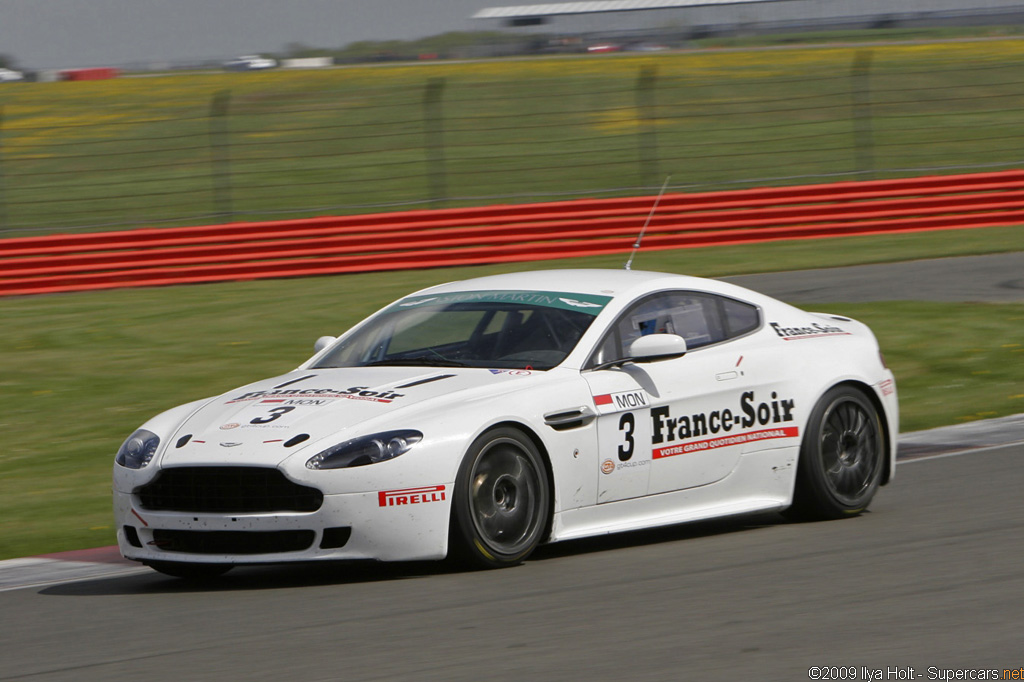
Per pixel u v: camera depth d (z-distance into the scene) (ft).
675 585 58.39
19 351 159.33
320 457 58.54
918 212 253.85
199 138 404.98
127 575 68.64
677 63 510.58
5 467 106.52
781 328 76.38
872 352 78.74
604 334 68.69
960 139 362.74
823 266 214.48
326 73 531.91
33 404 130.62
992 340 147.33
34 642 53.16
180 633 53.06
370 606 55.98
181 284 221.25
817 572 60.18
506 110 425.28
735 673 44.06
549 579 60.13
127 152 386.11
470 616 53.36
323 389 65.10
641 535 72.79
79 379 141.79
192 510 60.39
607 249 237.45
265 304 190.60
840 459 75.36
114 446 112.98
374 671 45.52
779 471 73.15
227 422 62.59
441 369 67.26
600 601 55.42
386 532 58.54
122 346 160.45
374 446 59.11
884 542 66.80
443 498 59.57
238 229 225.56
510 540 62.44
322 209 294.25
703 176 326.24
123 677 46.42
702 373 70.64
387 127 410.93
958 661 45.01
